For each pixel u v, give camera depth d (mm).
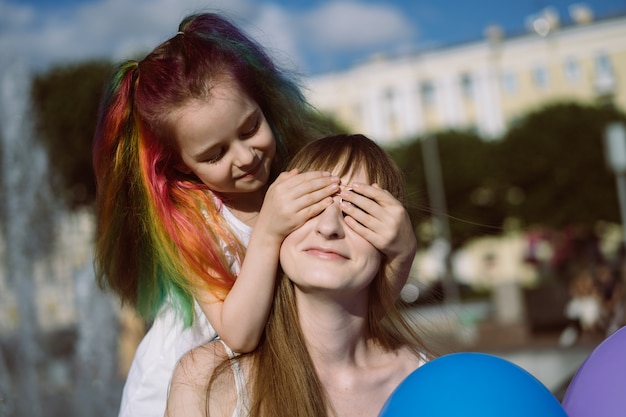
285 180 1403
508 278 33406
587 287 10805
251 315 1407
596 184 27625
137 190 1736
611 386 1331
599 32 34969
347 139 1519
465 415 1128
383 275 1410
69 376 8062
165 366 1744
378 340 1487
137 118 1735
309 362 1392
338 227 1323
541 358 8492
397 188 1503
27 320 10156
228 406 1387
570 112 28547
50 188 11492
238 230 1763
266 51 2004
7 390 6379
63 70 18828
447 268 24172
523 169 28500
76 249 11508
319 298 1359
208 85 1686
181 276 1614
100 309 8375
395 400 1212
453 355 1253
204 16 1905
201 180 1788
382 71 37531
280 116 2002
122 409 1796
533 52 35969
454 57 36969
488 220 29266
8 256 10836
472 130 31578
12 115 11227
